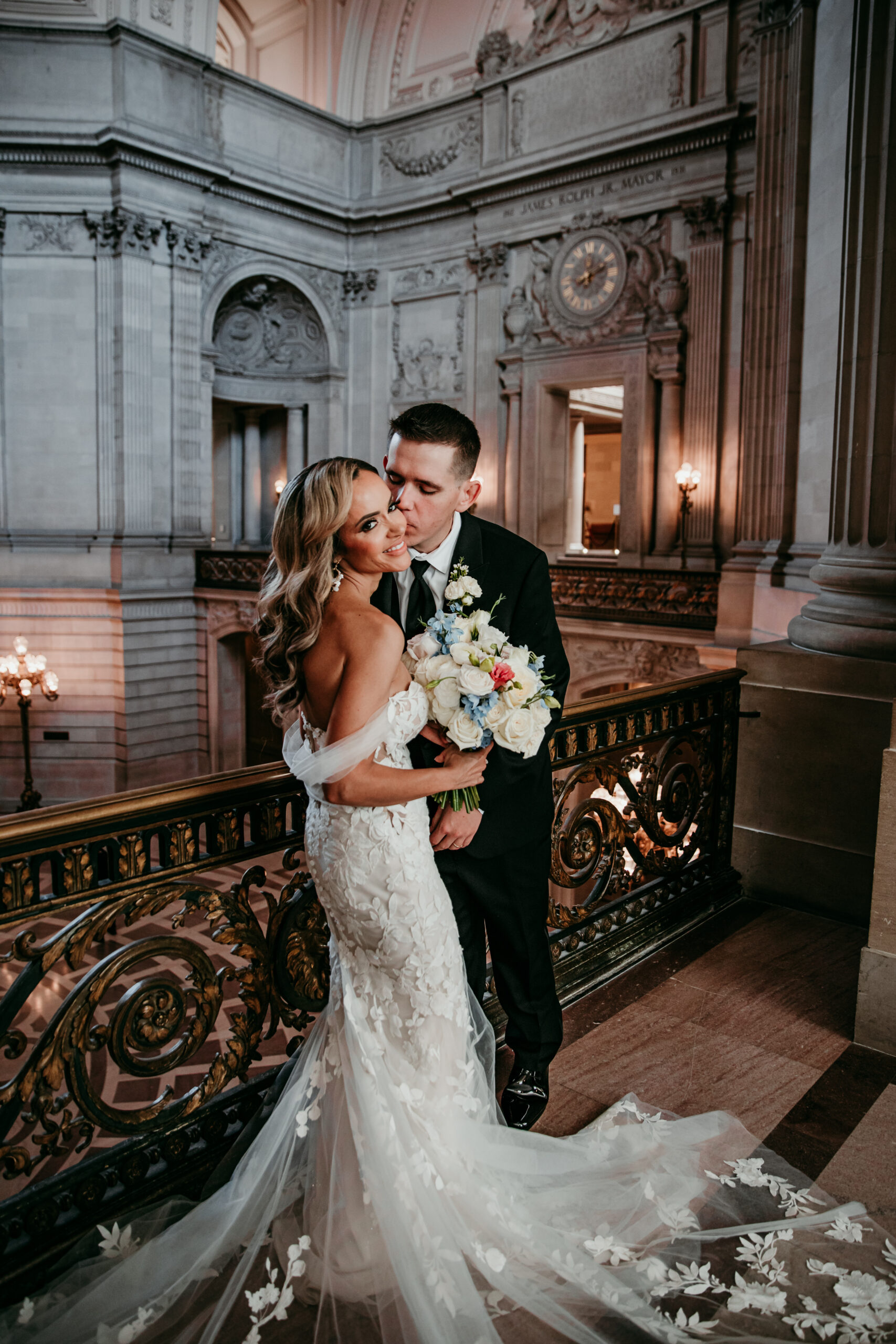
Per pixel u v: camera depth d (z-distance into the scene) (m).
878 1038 2.77
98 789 18.33
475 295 18.64
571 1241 1.91
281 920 2.28
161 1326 1.73
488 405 18.59
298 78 20.34
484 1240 1.83
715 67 14.72
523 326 17.77
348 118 19.98
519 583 2.22
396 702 1.80
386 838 1.79
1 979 9.48
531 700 1.94
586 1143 2.17
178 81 17.16
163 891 2.04
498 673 1.84
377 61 19.64
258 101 18.44
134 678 17.98
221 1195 1.93
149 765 18.38
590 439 27.31
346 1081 1.81
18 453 17.72
